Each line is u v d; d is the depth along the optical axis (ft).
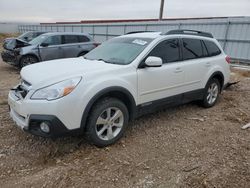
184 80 15.88
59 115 10.46
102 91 11.55
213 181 9.85
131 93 12.84
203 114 17.34
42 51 34.06
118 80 12.20
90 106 11.23
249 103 19.99
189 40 16.76
